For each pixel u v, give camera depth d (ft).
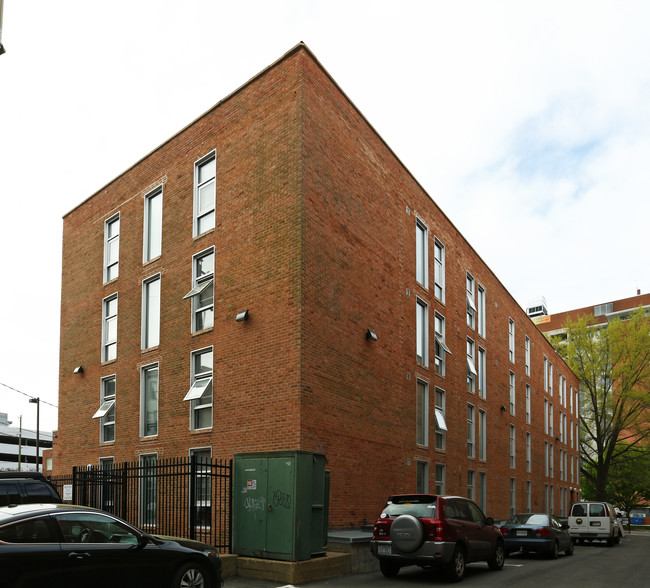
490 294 103.76
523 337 125.18
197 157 64.18
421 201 77.05
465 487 82.58
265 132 56.95
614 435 167.84
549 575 45.55
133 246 70.79
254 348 53.98
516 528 61.72
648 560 59.82
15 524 25.11
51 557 25.25
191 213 63.52
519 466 112.78
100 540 27.12
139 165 72.08
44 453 196.54
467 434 87.30
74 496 53.52
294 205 52.95
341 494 53.42
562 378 163.12
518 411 115.85
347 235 58.95
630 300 338.54
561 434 154.81
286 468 40.09
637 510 209.26
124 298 70.74
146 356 65.77
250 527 40.93
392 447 63.16
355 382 57.57
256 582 37.99
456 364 83.82
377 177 66.18
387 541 41.86
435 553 40.04
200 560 30.32
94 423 71.72
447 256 84.43
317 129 55.88
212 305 59.47
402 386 66.85
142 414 65.31
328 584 38.29
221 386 56.34
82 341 76.43
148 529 54.03
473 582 41.06
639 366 164.45
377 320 63.00
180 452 59.00
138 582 27.66
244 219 57.41
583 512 87.81
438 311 79.36
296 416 49.49
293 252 52.31
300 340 50.42
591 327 176.76
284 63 56.39
